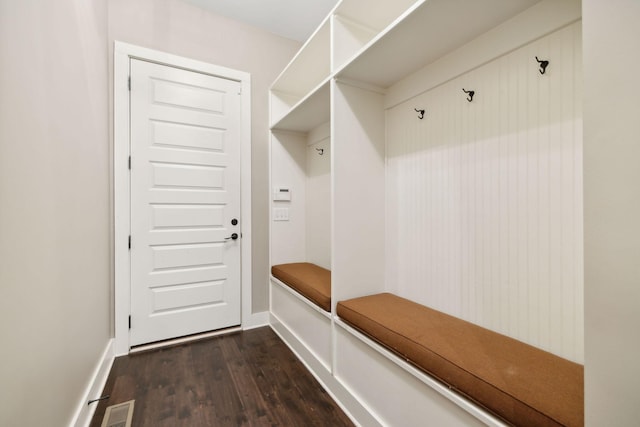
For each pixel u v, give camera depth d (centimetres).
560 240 100
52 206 106
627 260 54
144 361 195
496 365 91
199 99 233
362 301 158
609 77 56
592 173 59
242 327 252
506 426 78
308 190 276
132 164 209
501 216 118
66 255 119
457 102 137
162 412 145
